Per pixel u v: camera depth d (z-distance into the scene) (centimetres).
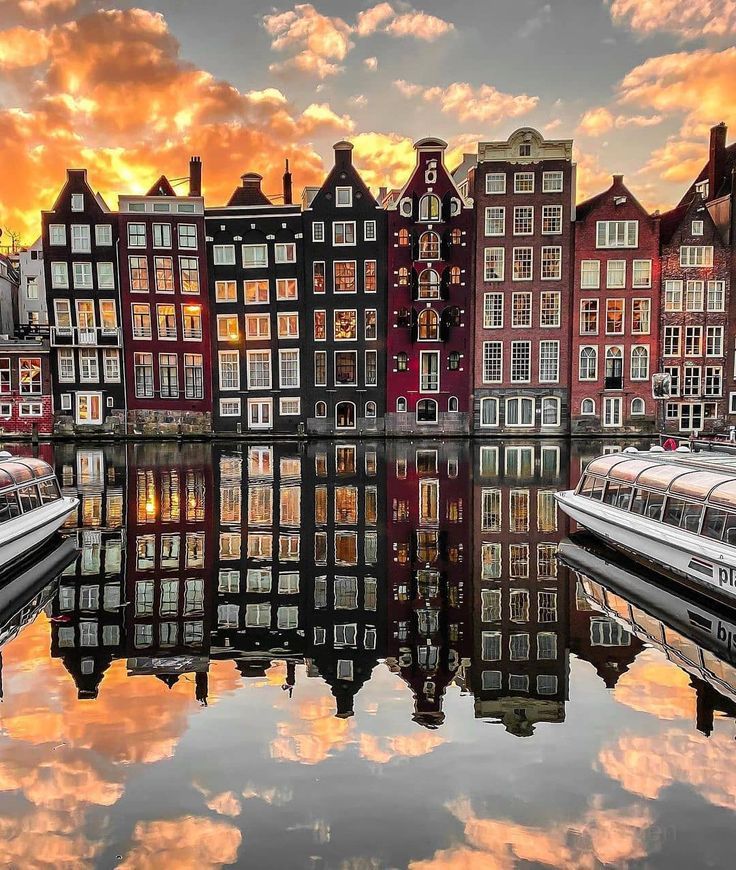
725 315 4534
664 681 810
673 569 1183
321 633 969
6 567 1270
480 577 1224
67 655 897
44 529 1393
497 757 657
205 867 514
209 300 4578
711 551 1072
